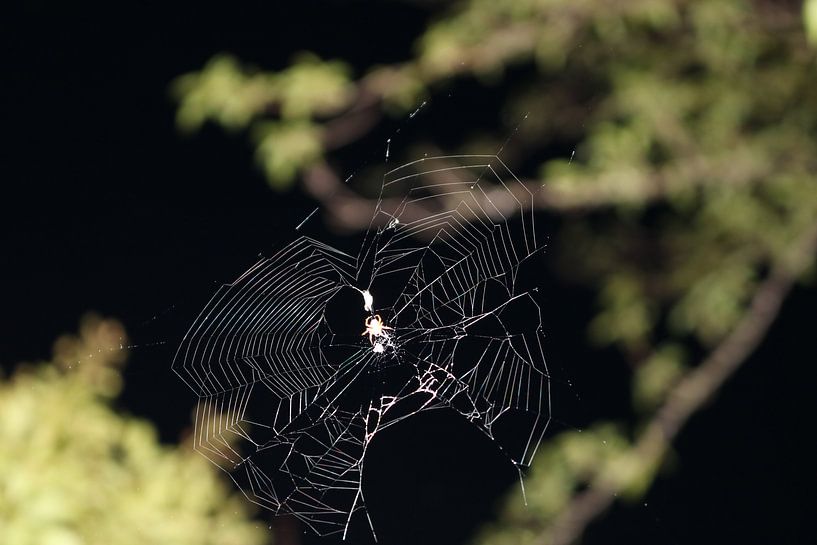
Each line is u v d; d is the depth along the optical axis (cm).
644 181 690
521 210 734
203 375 740
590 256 787
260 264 726
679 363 730
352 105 701
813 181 688
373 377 774
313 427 764
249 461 739
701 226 735
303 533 773
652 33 704
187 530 494
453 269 773
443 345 789
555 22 662
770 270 757
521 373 797
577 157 726
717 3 638
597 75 724
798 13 653
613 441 704
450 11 700
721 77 685
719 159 685
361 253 747
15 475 430
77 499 449
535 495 717
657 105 677
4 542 409
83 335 515
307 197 938
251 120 714
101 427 489
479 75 705
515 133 775
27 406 463
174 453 522
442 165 771
